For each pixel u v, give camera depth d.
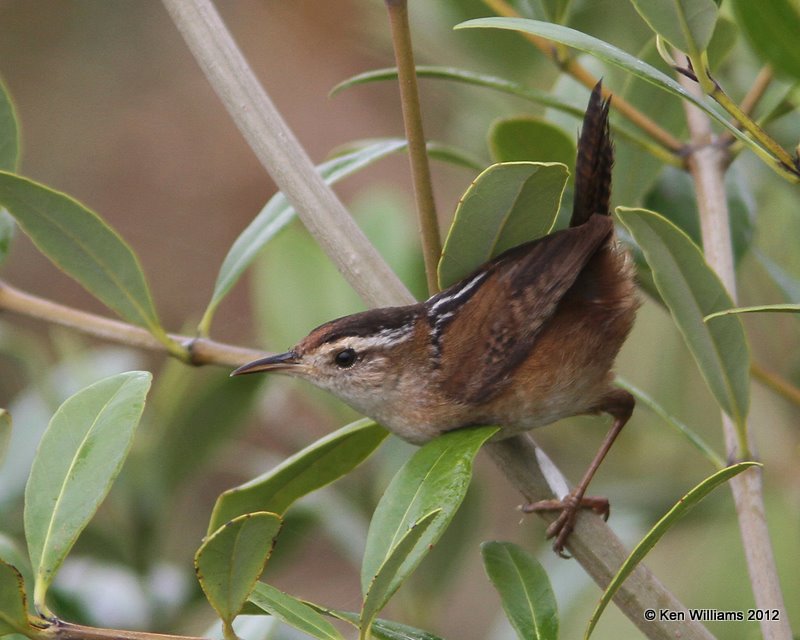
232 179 17.72
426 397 6.73
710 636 5.48
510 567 5.69
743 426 5.97
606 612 10.17
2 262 7.22
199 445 8.88
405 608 9.31
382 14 11.86
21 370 13.30
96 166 17.67
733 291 6.56
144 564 8.83
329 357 6.98
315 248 9.97
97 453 4.98
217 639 4.71
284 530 9.16
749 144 5.00
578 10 9.21
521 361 6.57
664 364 10.48
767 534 5.78
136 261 6.52
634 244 7.66
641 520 9.82
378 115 17.16
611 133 7.04
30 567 6.41
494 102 10.59
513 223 6.19
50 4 18.00
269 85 17.38
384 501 5.33
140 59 18.20
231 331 15.95
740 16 6.12
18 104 17.72
